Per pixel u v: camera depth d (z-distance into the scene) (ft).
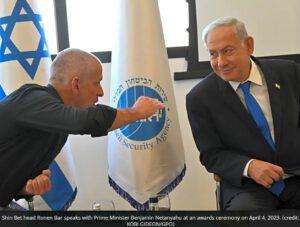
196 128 6.88
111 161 8.09
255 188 6.40
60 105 5.49
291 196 6.40
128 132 7.85
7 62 8.13
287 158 6.50
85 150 9.46
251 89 6.70
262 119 6.55
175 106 8.09
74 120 5.29
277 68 6.83
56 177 8.16
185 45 9.46
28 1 8.24
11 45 8.12
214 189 9.14
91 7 9.76
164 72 8.02
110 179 8.13
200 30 9.32
